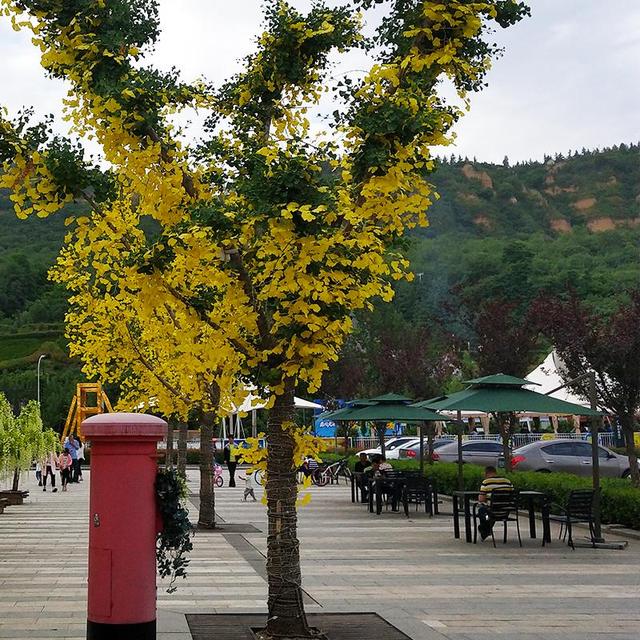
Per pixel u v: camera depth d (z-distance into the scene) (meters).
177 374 16.38
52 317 145.38
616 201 181.25
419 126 7.31
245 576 11.57
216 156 7.98
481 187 175.62
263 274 7.39
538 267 91.25
